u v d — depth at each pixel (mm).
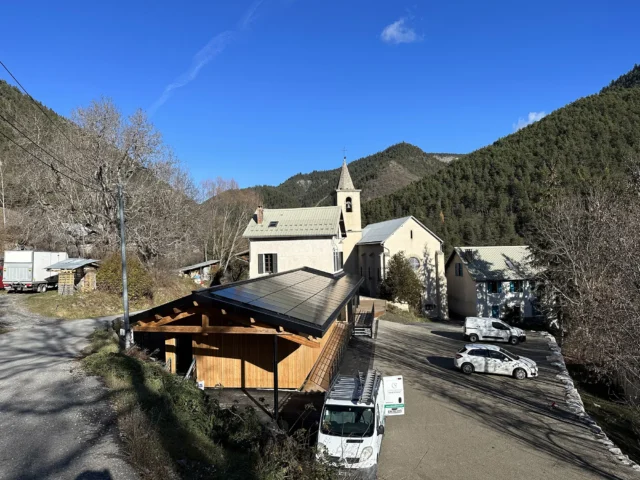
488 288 39625
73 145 32750
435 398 15719
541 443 12000
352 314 26344
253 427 9578
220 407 10992
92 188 32656
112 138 33500
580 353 23016
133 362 12430
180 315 11945
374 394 10789
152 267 34969
